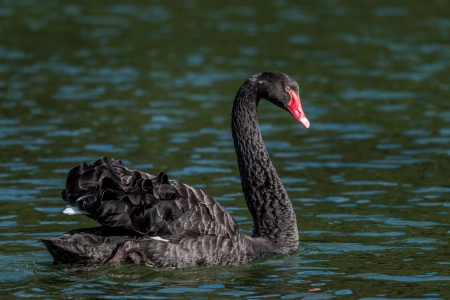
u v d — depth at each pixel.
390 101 21.16
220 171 14.98
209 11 35.00
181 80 23.25
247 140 11.32
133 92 21.72
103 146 16.52
